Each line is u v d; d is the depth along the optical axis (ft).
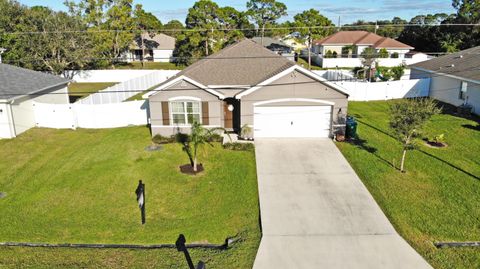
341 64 170.50
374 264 36.24
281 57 81.97
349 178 54.29
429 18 201.57
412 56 175.94
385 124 79.05
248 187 52.13
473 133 72.38
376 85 101.81
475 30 172.14
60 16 133.18
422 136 60.34
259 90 68.18
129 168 58.18
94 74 149.79
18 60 122.62
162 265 35.70
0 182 53.88
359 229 42.09
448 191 49.52
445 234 40.57
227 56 79.92
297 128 71.00
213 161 60.85
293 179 54.34
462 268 35.27
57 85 87.56
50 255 37.35
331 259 37.09
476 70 87.04
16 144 68.80
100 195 50.24
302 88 68.13
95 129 78.69
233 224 43.52
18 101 73.15
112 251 38.24
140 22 187.52
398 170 56.08
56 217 45.01
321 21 225.97
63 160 61.57
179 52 199.31
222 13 186.80
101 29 167.84
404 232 41.22
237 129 75.56
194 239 40.68
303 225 43.04
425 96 103.96
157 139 68.90
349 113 88.17
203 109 69.26
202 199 49.16
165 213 45.96
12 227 42.75
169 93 68.49
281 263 36.52
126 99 108.37
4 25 143.74
